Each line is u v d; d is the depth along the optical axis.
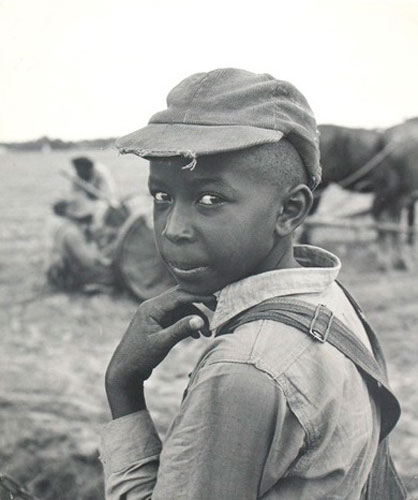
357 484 0.90
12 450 3.15
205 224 0.84
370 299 4.37
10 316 4.30
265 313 0.86
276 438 0.79
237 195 0.83
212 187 0.83
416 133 4.71
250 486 0.79
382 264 4.85
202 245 0.84
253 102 0.85
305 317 0.86
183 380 3.59
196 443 0.80
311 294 0.90
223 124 0.83
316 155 0.90
